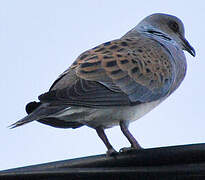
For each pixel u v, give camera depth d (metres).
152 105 11.30
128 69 10.66
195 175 6.53
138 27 13.53
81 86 9.71
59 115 9.32
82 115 9.90
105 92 10.02
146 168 6.55
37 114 8.87
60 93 9.24
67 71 10.30
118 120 10.48
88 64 10.30
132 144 10.34
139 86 10.71
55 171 6.45
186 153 7.02
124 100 10.26
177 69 12.29
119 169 6.53
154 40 12.50
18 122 8.66
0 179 6.39
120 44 11.34
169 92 12.17
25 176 6.41
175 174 6.51
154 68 11.23
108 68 10.38
